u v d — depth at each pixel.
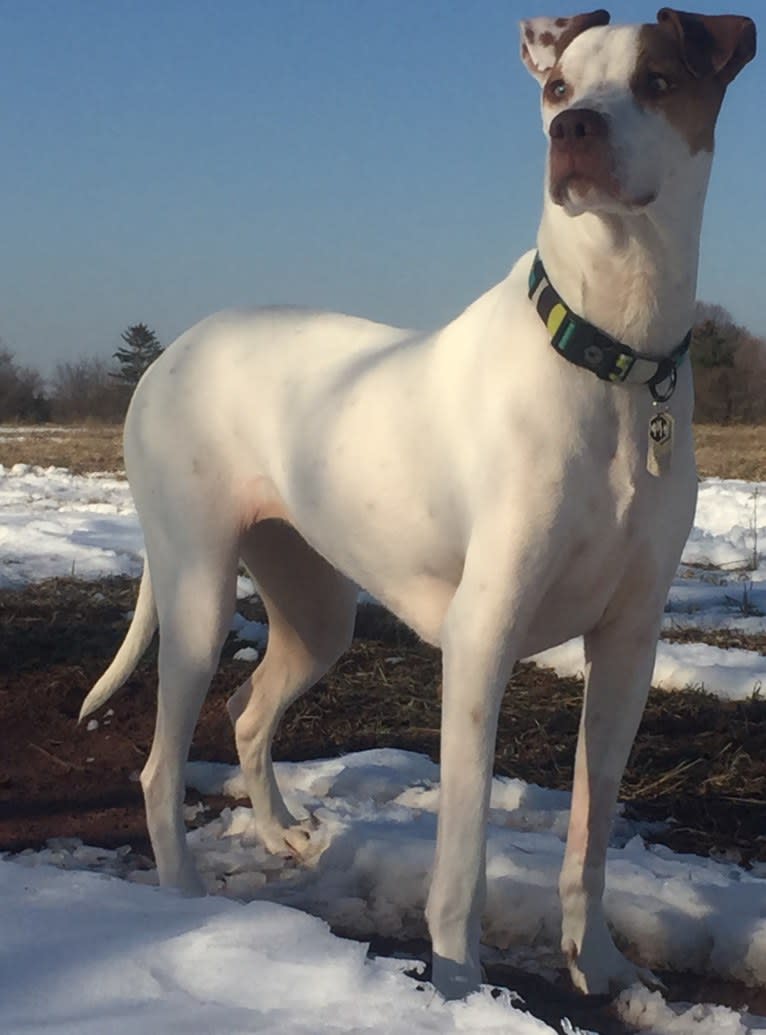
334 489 1.41
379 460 1.36
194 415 1.56
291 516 1.53
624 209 1.15
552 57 1.30
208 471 1.55
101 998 0.98
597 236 1.17
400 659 2.49
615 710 1.31
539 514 1.19
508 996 1.00
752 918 1.35
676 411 1.22
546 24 1.32
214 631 1.54
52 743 2.04
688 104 1.19
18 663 2.41
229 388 1.55
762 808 1.77
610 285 1.18
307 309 1.62
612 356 1.19
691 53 1.19
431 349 1.36
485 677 1.20
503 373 1.23
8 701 2.20
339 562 1.48
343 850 1.54
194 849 1.63
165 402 1.59
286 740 2.07
